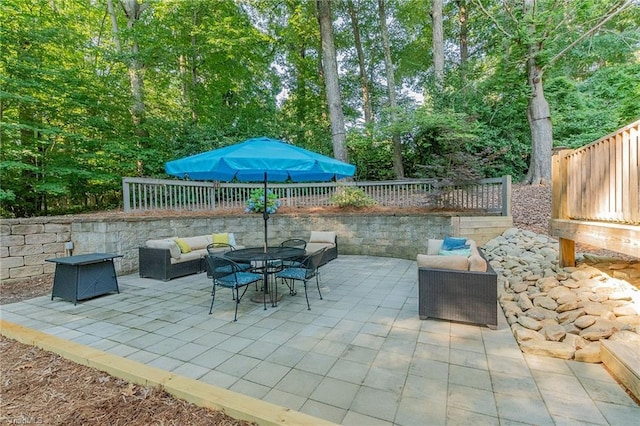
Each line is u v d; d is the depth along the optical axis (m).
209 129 11.62
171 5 10.12
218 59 12.02
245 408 1.91
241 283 3.78
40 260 5.52
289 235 8.05
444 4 13.66
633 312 2.86
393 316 3.66
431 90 10.93
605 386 2.19
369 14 14.55
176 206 7.43
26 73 7.27
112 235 5.73
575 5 7.79
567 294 3.39
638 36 8.86
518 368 2.46
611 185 3.12
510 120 11.07
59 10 10.08
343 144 10.81
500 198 6.86
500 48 9.52
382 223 7.49
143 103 10.31
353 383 2.29
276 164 3.48
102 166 9.42
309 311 3.86
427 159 10.98
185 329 3.33
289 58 15.27
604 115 10.88
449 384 2.27
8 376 2.37
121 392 2.16
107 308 4.02
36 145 7.90
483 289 3.26
